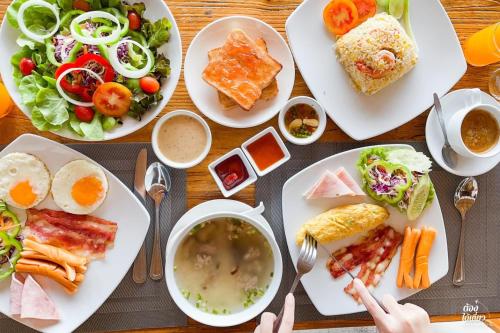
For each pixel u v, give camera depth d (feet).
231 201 2.83
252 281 2.93
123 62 2.77
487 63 2.99
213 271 2.93
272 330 2.64
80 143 2.88
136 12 2.76
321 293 2.93
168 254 2.73
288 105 2.88
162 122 2.82
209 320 2.79
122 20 2.75
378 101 2.95
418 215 2.92
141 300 2.93
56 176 2.77
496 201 3.07
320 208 2.94
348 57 2.85
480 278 3.07
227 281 2.93
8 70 2.73
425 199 2.90
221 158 2.85
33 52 2.76
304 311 2.99
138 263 2.91
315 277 2.93
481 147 2.98
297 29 2.90
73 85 2.71
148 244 2.93
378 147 2.89
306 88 3.01
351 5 2.84
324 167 2.91
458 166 2.98
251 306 2.85
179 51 2.77
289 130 2.93
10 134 2.86
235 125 2.82
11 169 2.74
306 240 2.87
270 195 2.96
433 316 3.05
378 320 2.59
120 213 2.84
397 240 2.99
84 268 2.79
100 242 2.83
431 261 2.98
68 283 2.77
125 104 2.71
